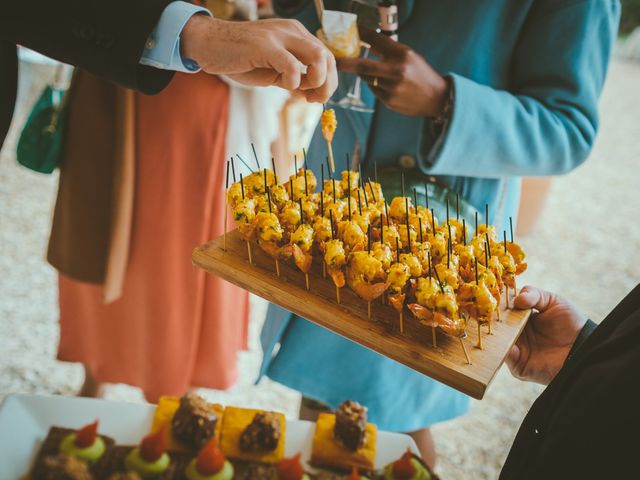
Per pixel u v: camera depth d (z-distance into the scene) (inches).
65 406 51.8
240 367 108.6
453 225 54.2
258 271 49.8
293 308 48.0
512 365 54.5
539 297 51.9
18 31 49.7
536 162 62.4
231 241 52.7
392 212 53.8
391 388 70.7
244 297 90.8
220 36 47.4
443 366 43.5
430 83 58.1
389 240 50.0
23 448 47.7
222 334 87.4
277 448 52.0
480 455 99.0
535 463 33.8
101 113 75.3
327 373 71.2
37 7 48.6
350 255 47.5
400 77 57.2
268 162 86.8
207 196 80.3
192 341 86.1
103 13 48.0
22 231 136.8
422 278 46.9
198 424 50.6
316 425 54.2
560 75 62.1
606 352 33.1
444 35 62.7
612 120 272.2
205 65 49.0
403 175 61.9
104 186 78.1
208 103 76.9
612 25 62.7
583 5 59.9
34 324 111.0
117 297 82.4
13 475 45.6
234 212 49.1
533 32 62.4
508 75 65.5
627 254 167.5
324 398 72.4
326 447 52.4
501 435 103.7
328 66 48.0
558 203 191.3
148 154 78.4
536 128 60.6
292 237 48.2
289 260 50.6
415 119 65.4
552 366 52.9
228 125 79.5
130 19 47.8
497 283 49.4
